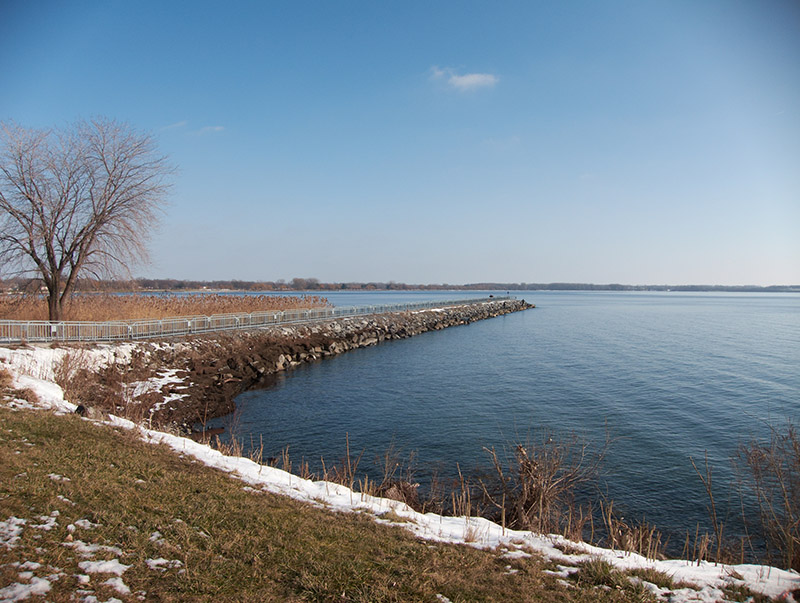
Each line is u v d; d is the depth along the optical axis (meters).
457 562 6.69
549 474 11.27
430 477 14.80
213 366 28.16
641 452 17.27
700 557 8.02
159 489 8.26
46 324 24.28
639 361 37.44
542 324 75.88
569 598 5.86
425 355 41.19
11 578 5.24
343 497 9.55
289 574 5.98
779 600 6.01
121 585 5.38
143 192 29.27
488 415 22.05
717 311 115.62
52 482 7.80
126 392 20.66
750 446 17.52
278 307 55.41
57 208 26.53
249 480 9.59
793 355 40.66
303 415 22.02
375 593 5.62
